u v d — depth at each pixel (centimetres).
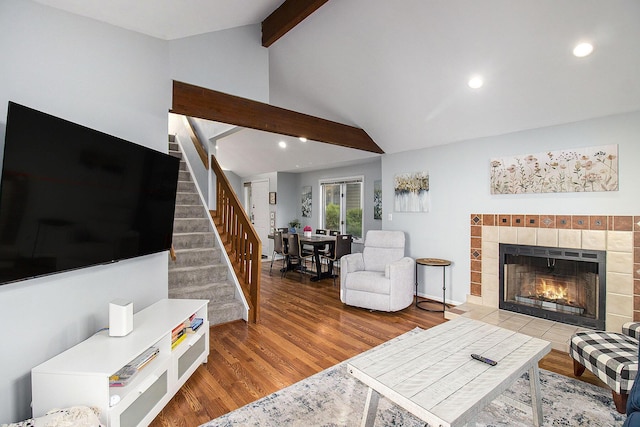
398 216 485
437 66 289
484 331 224
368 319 371
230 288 377
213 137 475
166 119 252
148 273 246
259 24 296
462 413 134
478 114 345
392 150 482
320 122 406
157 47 243
